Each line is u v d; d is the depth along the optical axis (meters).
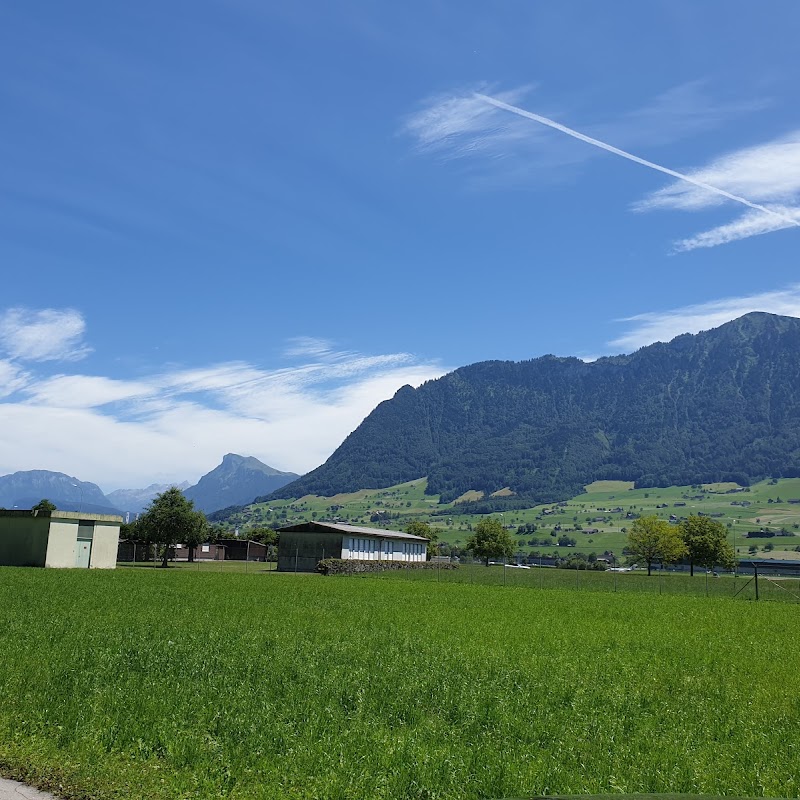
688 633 34.34
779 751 14.13
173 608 35.50
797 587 84.88
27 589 45.03
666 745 14.12
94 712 14.00
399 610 40.19
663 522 143.25
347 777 11.40
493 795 11.11
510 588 70.06
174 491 111.38
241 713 14.58
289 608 38.28
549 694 18.20
